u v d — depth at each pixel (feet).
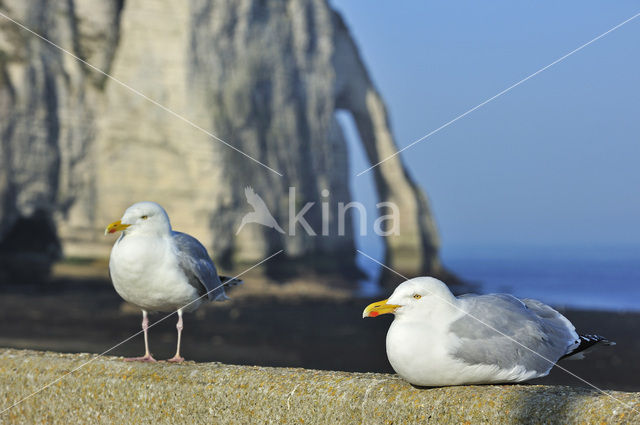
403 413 10.61
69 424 13.32
